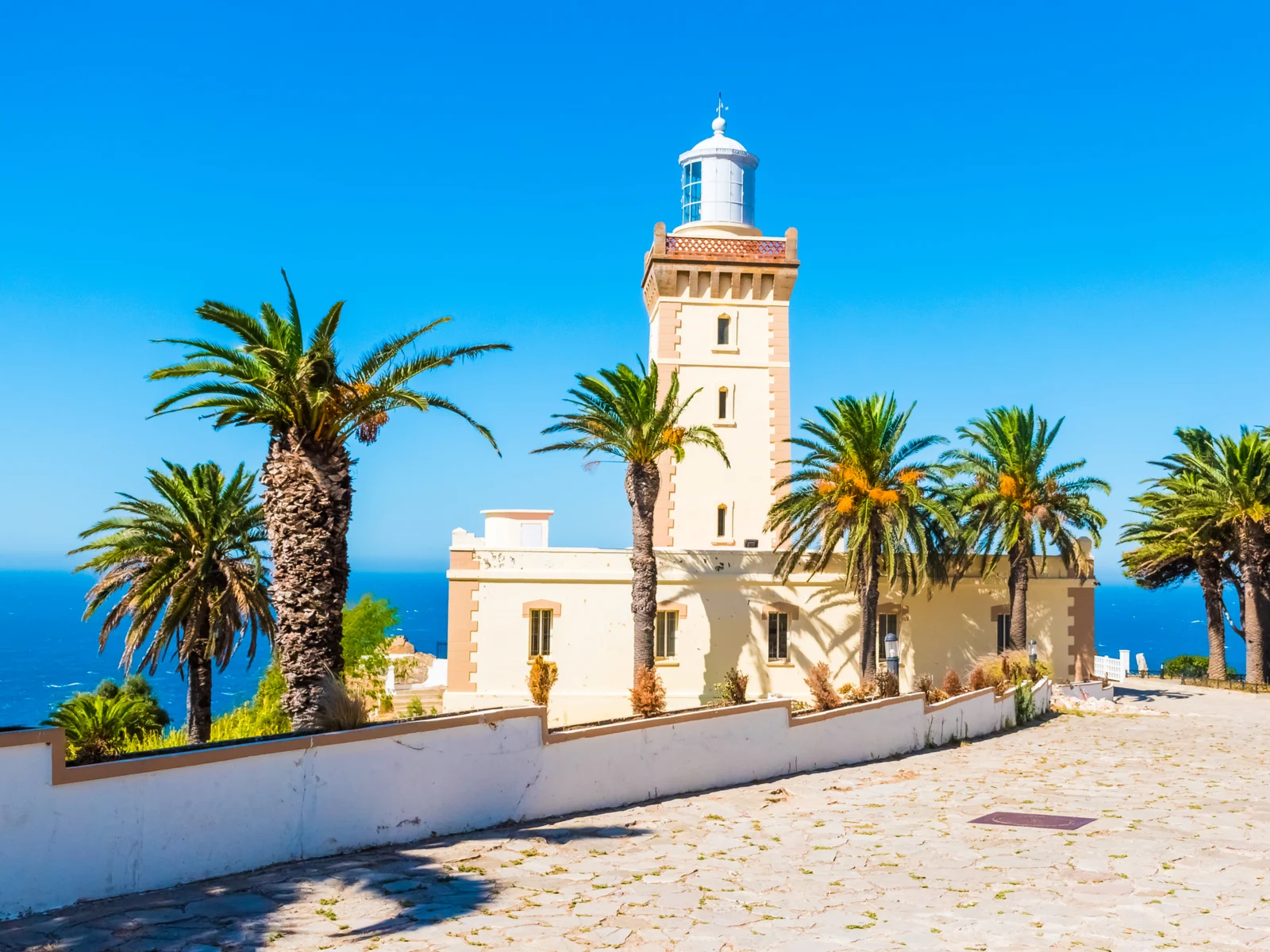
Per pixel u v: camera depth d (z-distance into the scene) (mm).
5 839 8430
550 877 10242
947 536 35406
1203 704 37500
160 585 28734
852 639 35438
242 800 10094
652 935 8336
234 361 20406
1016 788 16141
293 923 8453
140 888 9258
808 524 34406
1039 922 8695
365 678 41438
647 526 32344
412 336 21094
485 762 12531
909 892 9742
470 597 33844
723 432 41438
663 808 14180
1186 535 45906
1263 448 43781
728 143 46969
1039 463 36688
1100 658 56844
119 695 33156
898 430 34062
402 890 9570
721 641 34844
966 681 34625
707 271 41500
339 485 20719
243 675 127625
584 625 34062
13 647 190125
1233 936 8242
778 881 10188
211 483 29891
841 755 18969
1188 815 13531
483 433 21484
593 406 32312
